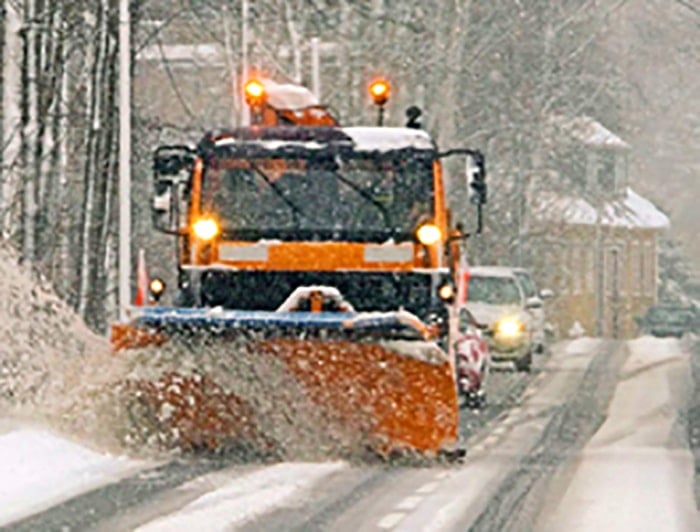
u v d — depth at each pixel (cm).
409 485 3388
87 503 3034
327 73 12181
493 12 13612
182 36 12438
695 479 3550
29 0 6700
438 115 11738
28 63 6612
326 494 3225
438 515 2986
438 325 4256
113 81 7375
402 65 11675
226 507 3011
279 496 3177
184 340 3694
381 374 3666
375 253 4278
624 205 19938
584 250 19325
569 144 16375
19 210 6838
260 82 4969
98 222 7419
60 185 7312
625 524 2933
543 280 15750
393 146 4325
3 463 3394
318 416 3741
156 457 3769
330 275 4291
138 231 9181
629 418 5075
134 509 2967
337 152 4325
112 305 7656
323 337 3638
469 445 4259
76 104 7781
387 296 4278
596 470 3697
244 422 3762
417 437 3709
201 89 12075
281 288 4300
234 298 4312
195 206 4334
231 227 4322
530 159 14475
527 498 3234
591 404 5628
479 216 4403
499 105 14388
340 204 4316
